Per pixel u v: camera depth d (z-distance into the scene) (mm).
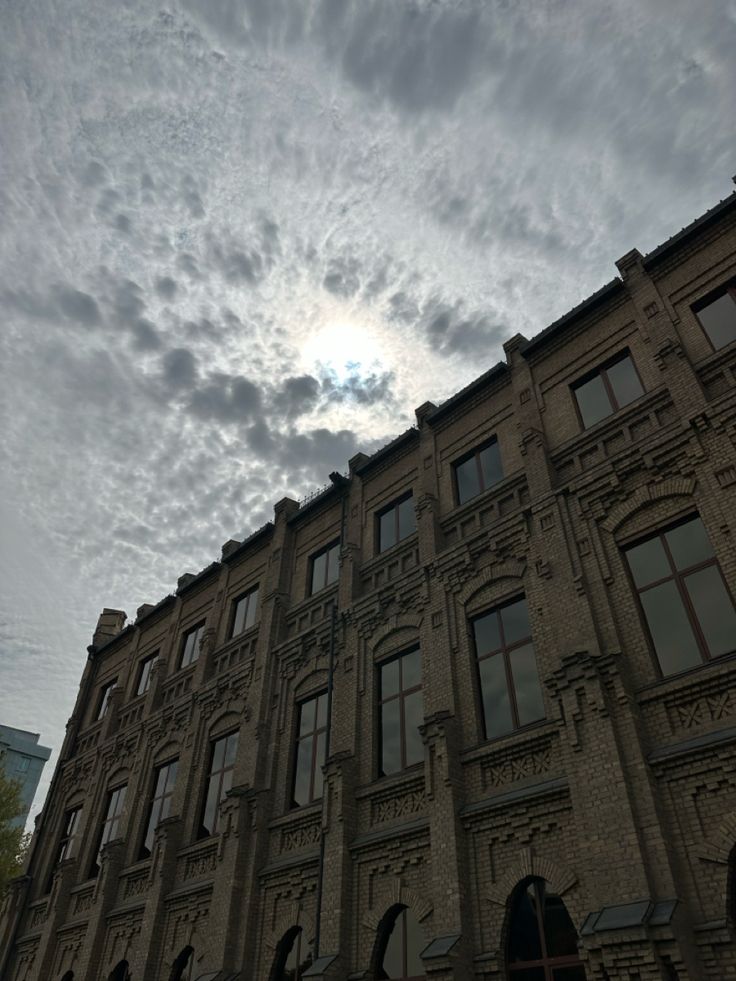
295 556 21812
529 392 16328
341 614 17969
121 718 26094
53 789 27047
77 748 27828
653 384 14016
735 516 11422
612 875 9938
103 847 21500
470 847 12242
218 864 16828
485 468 16906
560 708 11711
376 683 16328
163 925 17969
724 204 14156
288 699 18531
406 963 12422
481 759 12969
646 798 10180
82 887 22109
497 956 10977
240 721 19531
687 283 14320
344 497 20625
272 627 20141
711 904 9234
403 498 18891
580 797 10812
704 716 10547
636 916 9125
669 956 8703
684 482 12383
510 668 13695
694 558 11930
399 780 14156
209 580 25578
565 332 16375
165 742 22438
